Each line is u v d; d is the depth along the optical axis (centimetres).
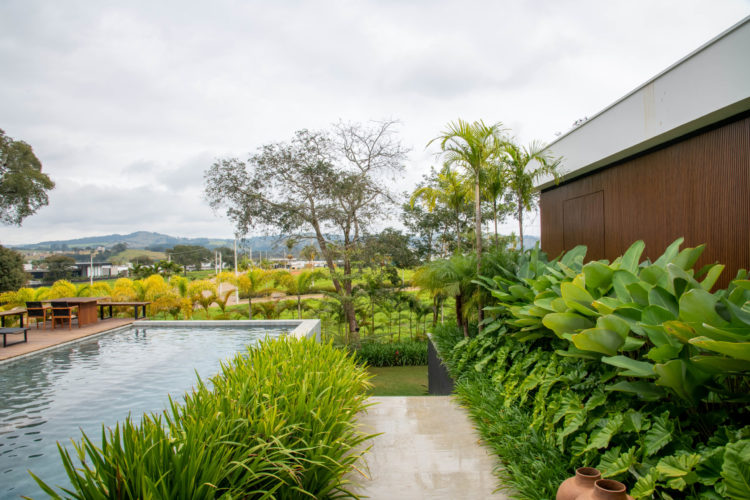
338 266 1363
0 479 291
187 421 200
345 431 281
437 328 759
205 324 1067
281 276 1265
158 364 643
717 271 236
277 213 1288
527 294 396
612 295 302
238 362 336
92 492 140
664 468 166
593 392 253
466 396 415
